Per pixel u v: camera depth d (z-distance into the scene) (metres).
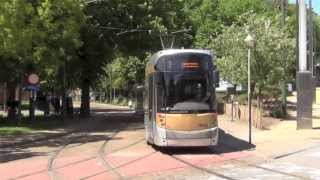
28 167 20.83
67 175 18.64
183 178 17.89
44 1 40.47
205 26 79.06
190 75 25.41
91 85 62.84
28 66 44.34
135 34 57.41
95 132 38.53
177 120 25.05
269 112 48.84
